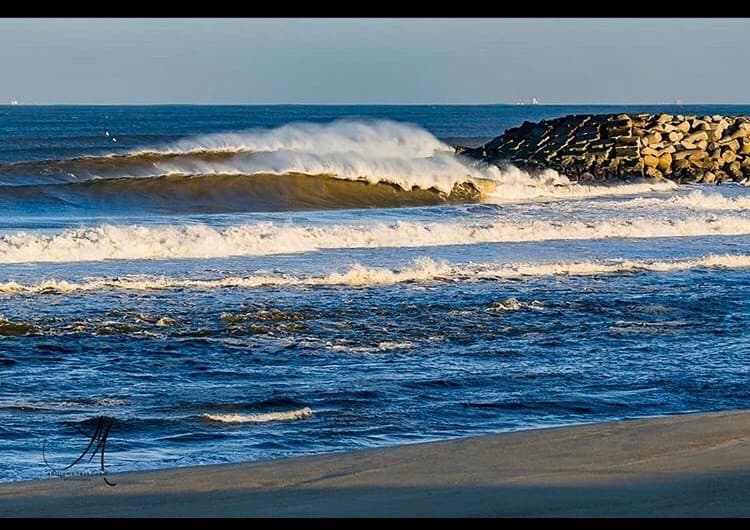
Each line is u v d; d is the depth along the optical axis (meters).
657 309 33.62
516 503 12.33
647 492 12.57
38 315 30.77
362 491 13.34
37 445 18.83
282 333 29.16
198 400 22.31
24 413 21.00
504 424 20.78
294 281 37.00
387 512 12.16
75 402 22.00
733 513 11.58
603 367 25.95
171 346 27.47
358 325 30.36
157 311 31.64
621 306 34.03
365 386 23.66
